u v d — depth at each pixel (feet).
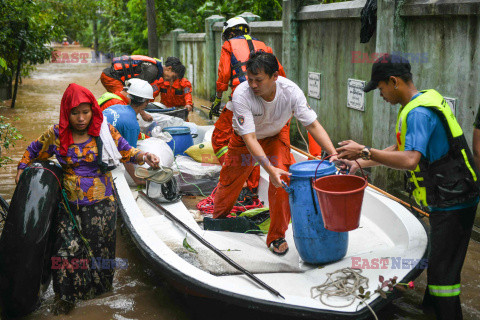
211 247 12.55
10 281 11.97
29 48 42.09
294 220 12.50
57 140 12.82
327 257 12.51
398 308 12.69
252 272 12.22
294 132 29.81
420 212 13.44
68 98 12.26
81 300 13.16
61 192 12.92
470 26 16.21
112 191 13.39
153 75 24.48
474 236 16.79
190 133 21.31
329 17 24.23
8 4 39.63
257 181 18.20
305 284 11.61
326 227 10.87
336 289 11.00
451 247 10.81
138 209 14.37
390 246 13.01
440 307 11.03
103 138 12.87
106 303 13.12
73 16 60.80
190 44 49.75
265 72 11.68
